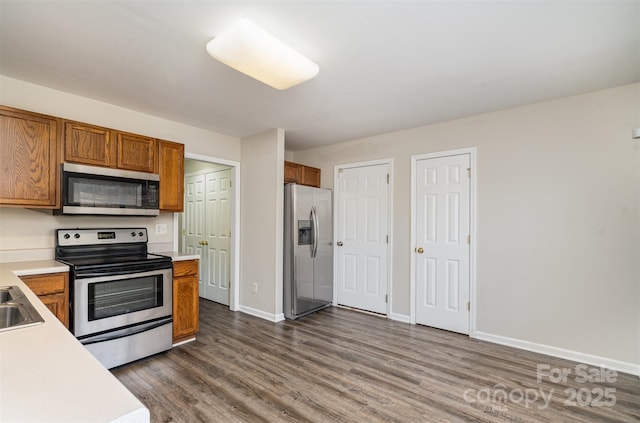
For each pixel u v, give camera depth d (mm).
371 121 3391
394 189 3805
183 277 2914
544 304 2828
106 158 2607
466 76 2340
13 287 1557
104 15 1651
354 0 1521
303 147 4605
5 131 2141
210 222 4598
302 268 3850
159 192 2947
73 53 2035
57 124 2363
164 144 3025
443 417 1895
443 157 3426
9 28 1763
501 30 1769
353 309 4164
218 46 1798
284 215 3836
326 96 2709
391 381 2309
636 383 2301
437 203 3465
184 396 2082
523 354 2793
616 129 2541
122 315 2447
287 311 3781
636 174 2467
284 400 2053
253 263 3912
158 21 1702
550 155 2816
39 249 2533
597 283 2602
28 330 985
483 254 3154
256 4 1554
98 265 2314
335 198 4387
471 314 3205
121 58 2098
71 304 2242
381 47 1944
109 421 537
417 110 3059
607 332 2555
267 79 2131
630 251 2484
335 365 2553
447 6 1565
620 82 2449
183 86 2520
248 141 4000
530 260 2902
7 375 688
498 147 3084
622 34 1799
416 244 3613
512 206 3000
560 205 2768
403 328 3449
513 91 2619
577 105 2697
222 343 2973
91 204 2486
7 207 2334
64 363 759
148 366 2490
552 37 1835
